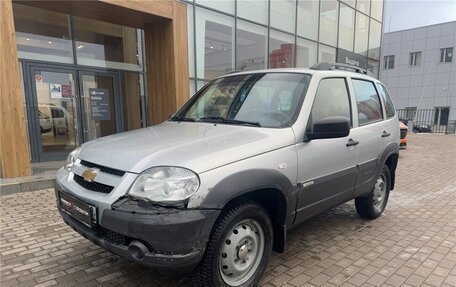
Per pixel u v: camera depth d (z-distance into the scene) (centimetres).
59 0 685
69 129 895
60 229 423
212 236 240
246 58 1158
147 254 222
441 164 1000
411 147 1499
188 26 963
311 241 400
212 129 313
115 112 980
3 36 581
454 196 620
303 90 334
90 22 911
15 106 605
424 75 3394
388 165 498
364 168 404
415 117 3359
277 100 337
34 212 486
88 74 919
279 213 296
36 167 766
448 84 3247
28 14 797
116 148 274
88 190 260
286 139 294
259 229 282
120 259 344
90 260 342
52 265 332
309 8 1403
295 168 297
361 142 392
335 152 347
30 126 821
